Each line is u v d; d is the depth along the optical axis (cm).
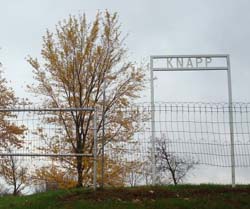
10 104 2053
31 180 1814
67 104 1948
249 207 1087
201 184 1256
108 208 1088
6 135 1834
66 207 1117
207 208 1084
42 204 1159
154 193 1178
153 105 1262
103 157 1284
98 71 2003
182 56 1380
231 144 1218
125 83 2008
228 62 1353
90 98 1952
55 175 1786
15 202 1232
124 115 1634
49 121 1838
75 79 1988
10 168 1831
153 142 1285
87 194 1192
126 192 1190
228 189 1198
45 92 1994
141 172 1530
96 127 1230
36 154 1244
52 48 2014
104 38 2058
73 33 2016
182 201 1110
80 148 1809
